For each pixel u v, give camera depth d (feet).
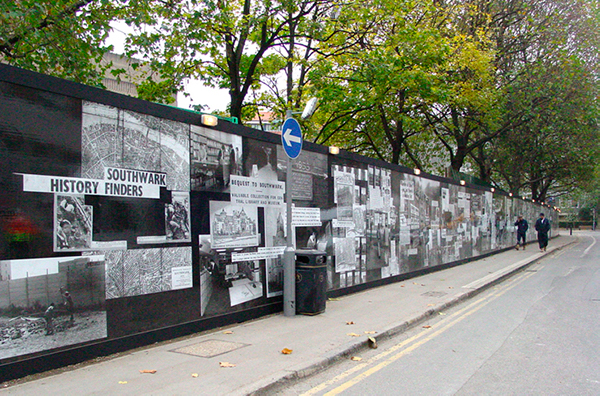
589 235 192.95
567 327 26.43
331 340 21.93
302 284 28.12
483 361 19.89
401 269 45.09
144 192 20.52
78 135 18.01
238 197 26.00
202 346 20.56
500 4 85.05
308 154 32.30
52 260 16.97
